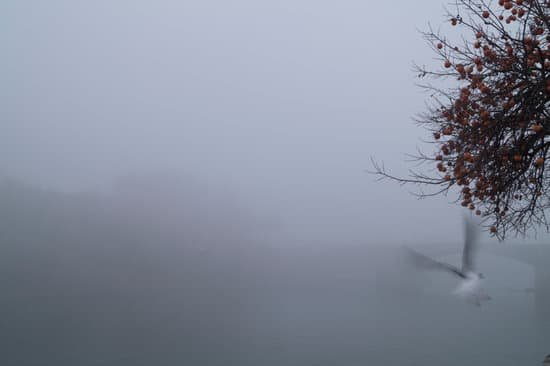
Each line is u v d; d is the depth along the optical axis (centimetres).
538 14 589
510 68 600
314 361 1381
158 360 1452
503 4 601
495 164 600
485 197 623
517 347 1327
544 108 575
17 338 1759
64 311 2289
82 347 1630
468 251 880
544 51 592
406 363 1291
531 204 606
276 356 1450
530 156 597
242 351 1520
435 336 1502
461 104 609
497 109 603
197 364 1405
